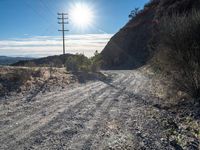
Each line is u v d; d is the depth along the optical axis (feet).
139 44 237.86
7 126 29.07
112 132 27.30
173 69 46.57
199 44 41.52
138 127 29.27
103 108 39.91
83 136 25.84
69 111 37.37
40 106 40.65
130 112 37.22
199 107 37.14
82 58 109.40
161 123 31.01
